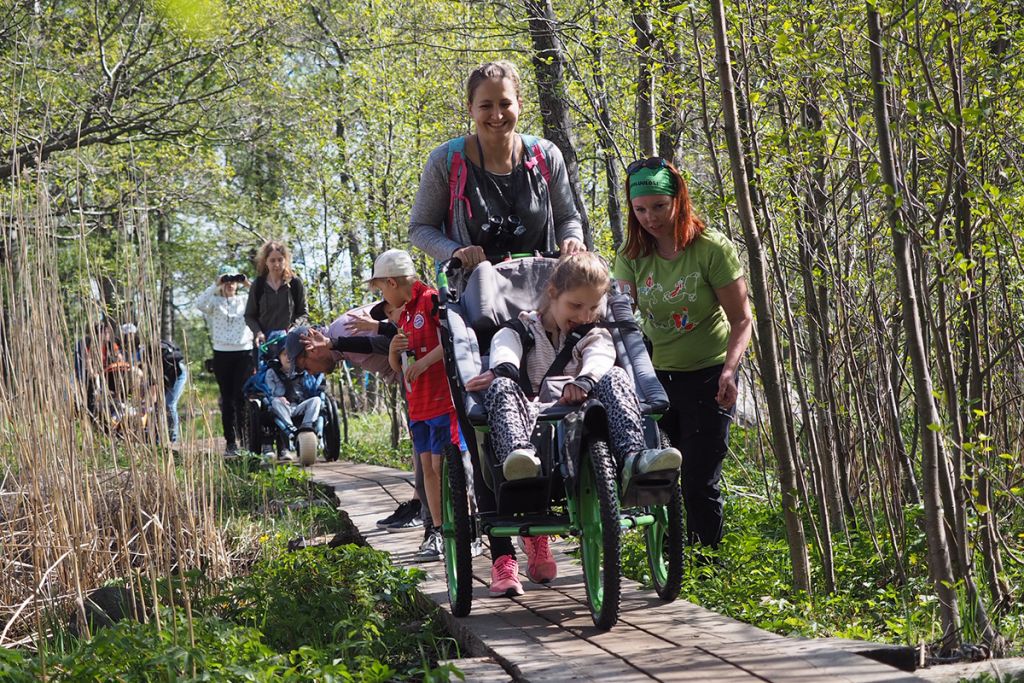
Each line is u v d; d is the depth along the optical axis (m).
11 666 4.24
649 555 5.52
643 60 8.13
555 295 4.94
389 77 14.53
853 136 5.36
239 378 13.35
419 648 5.16
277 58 18.09
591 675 4.06
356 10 15.57
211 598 5.55
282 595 5.57
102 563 6.06
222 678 4.02
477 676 4.28
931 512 4.73
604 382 4.77
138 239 5.78
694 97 8.18
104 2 16.14
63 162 15.20
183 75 18.45
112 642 4.34
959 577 5.32
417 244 5.80
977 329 5.53
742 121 6.59
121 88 16.73
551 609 5.24
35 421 5.80
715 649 4.32
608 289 5.08
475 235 5.69
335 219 16.20
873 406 6.75
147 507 6.15
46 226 5.91
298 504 9.87
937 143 5.44
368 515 8.66
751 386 7.46
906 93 5.38
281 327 12.55
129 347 5.59
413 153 14.74
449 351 5.02
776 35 6.02
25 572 6.10
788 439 5.58
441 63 13.26
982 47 5.68
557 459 4.88
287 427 12.13
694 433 5.81
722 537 6.41
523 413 4.74
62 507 5.81
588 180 12.59
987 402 5.55
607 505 4.46
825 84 6.07
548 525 4.81
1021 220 5.41
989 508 5.21
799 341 7.38
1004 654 4.70
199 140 18.66
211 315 13.41
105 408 5.86
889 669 3.89
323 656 4.43
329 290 16.27
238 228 21.64
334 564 6.16
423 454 6.38
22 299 5.87
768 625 4.96
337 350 7.04
